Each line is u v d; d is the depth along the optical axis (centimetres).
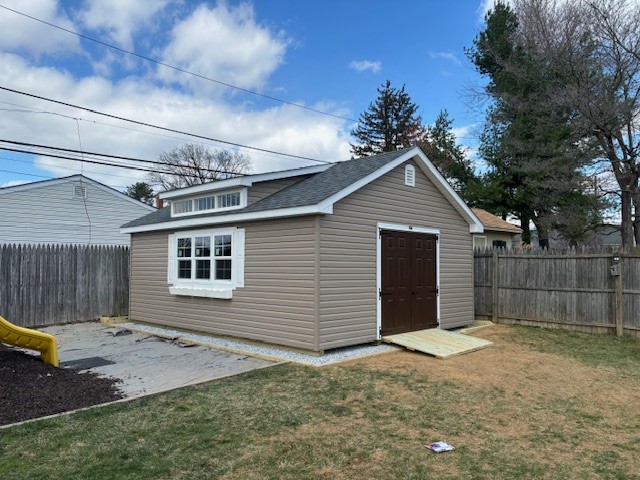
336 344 808
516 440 443
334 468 375
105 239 1862
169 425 465
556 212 2122
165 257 1160
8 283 1139
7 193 1602
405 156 951
